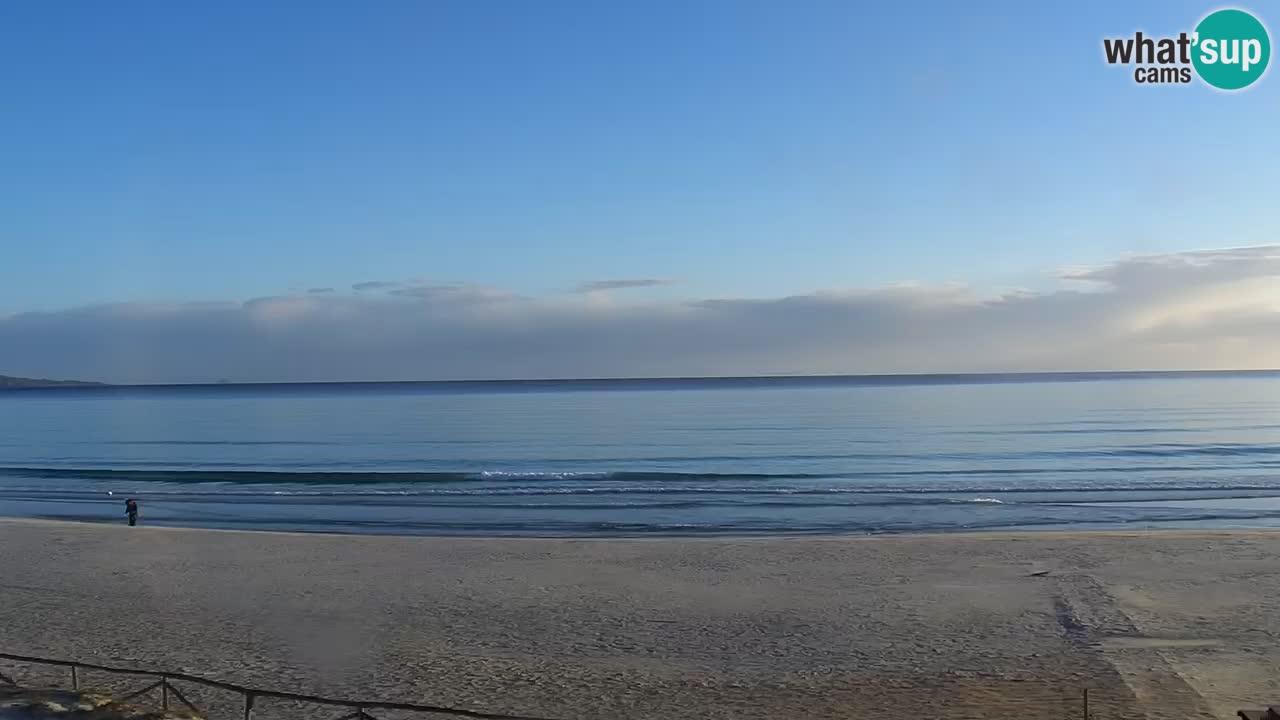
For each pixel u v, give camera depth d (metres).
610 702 12.47
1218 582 19.02
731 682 13.29
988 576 20.00
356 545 24.75
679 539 25.91
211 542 25.30
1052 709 11.98
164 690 10.94
